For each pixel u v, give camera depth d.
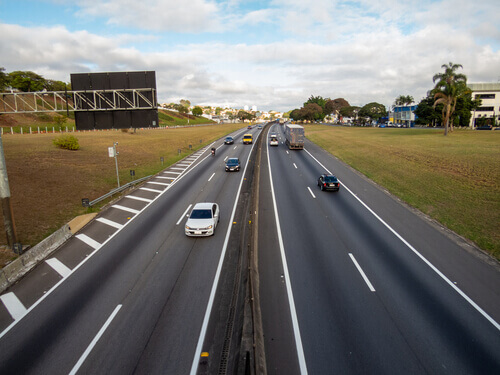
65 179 28.06
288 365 8.55
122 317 10.63
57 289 12.48
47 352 9.11
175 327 10.09
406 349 9.09
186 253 15.35
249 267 12.62
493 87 98.69
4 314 10.98
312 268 13.73
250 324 9.84
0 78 73.50
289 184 28.70
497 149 41.31
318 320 10.36
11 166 28.50
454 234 17.39
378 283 12.55
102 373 8.34
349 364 8.56
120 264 14.41
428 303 11.25
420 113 98.19
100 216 21.16
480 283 12.58
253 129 100.88
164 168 38.06
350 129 94.75
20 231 17.64
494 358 8.77
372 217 20.09
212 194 25.92
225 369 8.38
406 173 30.97
